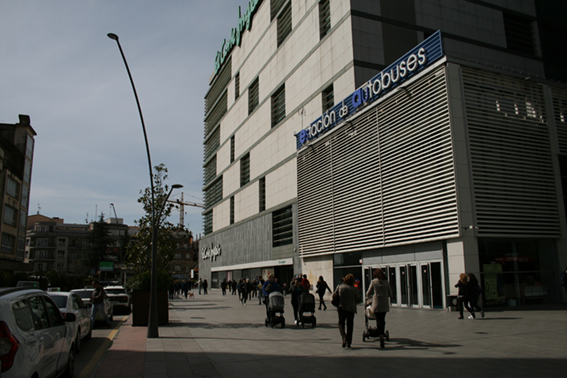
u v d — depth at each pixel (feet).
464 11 105.50
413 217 61.93
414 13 100.63
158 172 74.59
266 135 139.44
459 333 34.19
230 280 169.17
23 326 16.90
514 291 56.95
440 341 30.58
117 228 308.40
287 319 53.26
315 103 108.17
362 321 46.85
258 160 145.69
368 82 75.36
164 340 37.42
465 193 54.80
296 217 113.19
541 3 115.44
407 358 24.90
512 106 61.21
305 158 101.24
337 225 84.48
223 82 198.18
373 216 72.38
